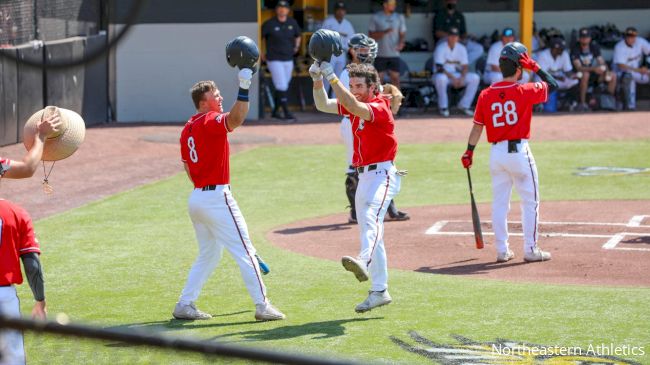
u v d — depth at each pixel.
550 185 37.00
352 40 26.12
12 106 45.06
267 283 22.61
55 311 20.17
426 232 28.69
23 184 37.75
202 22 56.84
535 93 23.91
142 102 57.50
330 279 22.94
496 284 22.14
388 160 19.28
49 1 48.47
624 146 46.88
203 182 18.70
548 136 50.34
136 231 29.33
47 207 33.56
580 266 23.88
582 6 66.94
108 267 24.56
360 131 19.05
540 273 23.27
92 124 54.50
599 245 26.31
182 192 36.38
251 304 20.77
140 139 49.09
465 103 59.47
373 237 18.70
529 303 20.28
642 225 29.03
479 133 24.61
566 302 20.30
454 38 58.38
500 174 24.36
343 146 48.00
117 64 57.00
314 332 18.23
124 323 19.12
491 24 66.75
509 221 30.39
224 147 18.58
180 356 16.34
